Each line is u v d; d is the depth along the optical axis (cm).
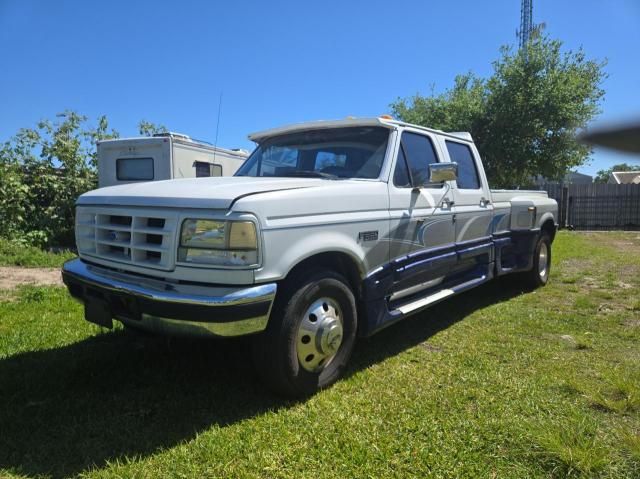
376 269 380
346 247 346
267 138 494
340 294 345
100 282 322
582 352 424
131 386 347
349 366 389
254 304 285
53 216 1176
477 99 2039
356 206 362
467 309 577
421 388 347
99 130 1281
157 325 296
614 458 260
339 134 448
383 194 393
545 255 721
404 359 405
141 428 291
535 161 1953
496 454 264
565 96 1825
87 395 332
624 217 2164
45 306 548
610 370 376
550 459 257
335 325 336
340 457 262
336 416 304
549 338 464
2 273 781
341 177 412
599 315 546
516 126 1906
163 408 316
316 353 331
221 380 358
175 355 404
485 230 566
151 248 308
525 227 644
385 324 393
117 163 1019
